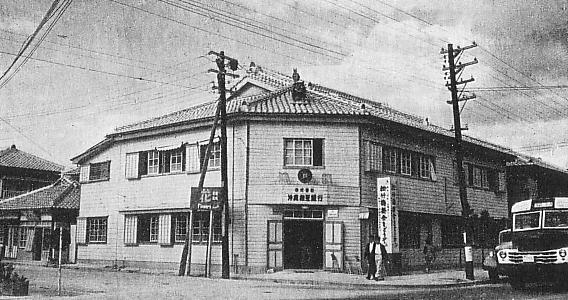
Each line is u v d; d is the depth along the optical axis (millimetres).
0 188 43312
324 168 26344
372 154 27359
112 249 30750
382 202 26281
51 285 20875
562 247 18859
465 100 25500
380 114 29812
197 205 25375
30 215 36812
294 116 26422
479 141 38562
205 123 27750
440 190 31750
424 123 35688
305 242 26250
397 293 18375
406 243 29297
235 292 17922
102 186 32094
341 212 26094
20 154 45906
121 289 19281
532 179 41000
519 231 20375
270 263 25500
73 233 34562
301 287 20469
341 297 16750
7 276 17266
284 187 25906
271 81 31219
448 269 31438
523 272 19297
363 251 25984
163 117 32250
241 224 25812
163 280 22703
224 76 24688
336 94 32656
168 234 28609
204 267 27016
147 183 29844
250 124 26500
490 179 37531
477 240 34656
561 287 20141
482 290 19641
